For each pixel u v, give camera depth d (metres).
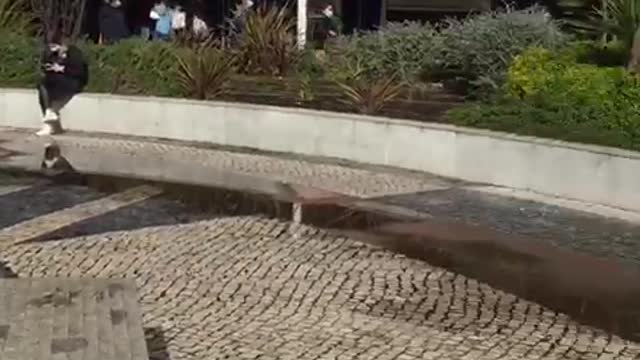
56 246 8.62
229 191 11.16
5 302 5.35
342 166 12.73
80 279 5.91
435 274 8.02
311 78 16.27
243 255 8.45
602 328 6.77
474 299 7.37
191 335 6.41
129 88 15.64
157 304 7.06
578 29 15.15
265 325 6.64
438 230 9.45
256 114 13.90
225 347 6.18
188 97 15.20
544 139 11.16
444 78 15.89
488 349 6.27
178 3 24.56
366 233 9.32
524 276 7.99
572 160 10.74
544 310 7.15
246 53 17.08
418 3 24.61
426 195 11.02
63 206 10.30
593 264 8.36
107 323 5.04
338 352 6.12
